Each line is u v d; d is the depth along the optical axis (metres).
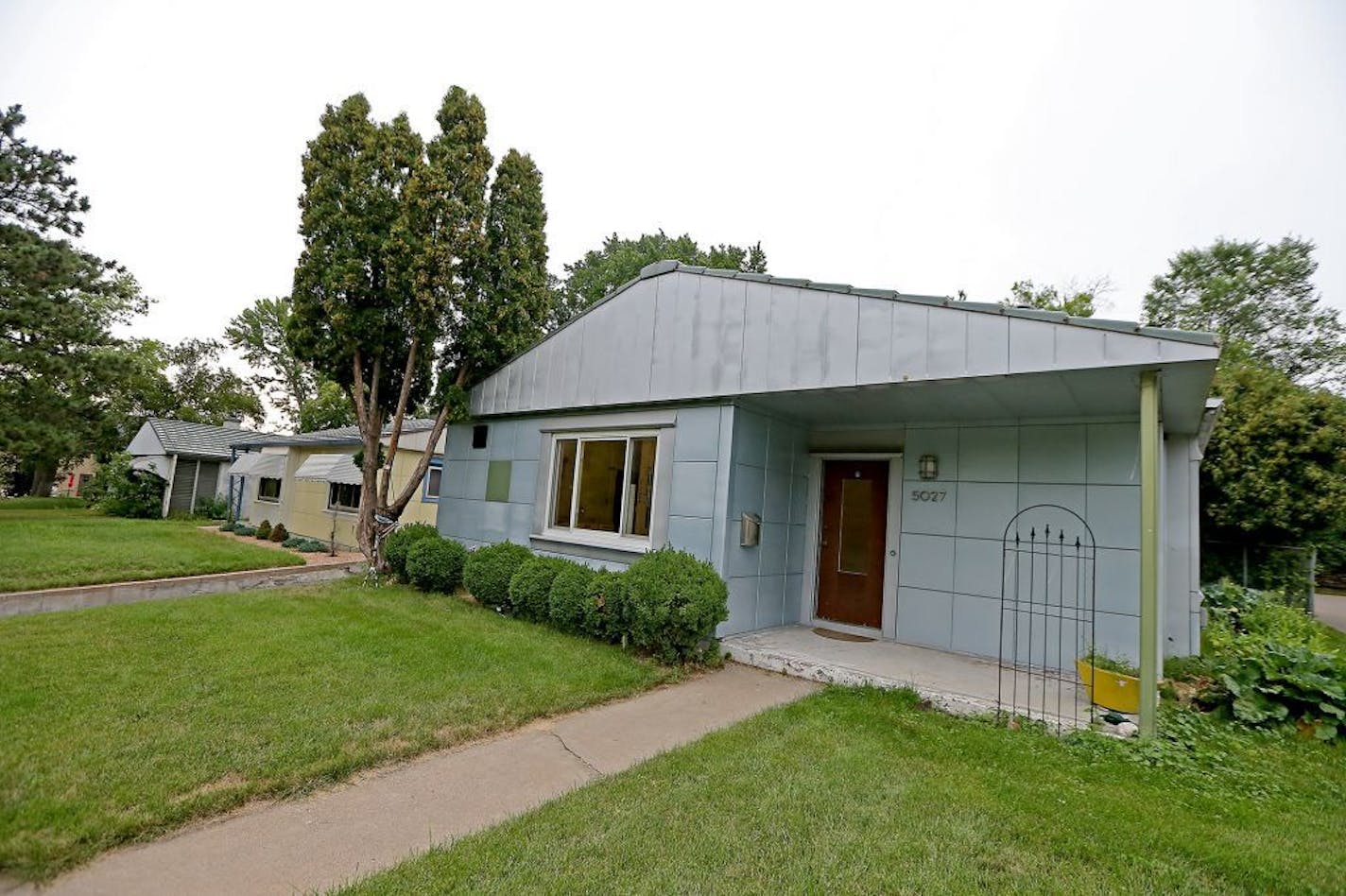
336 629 6.83
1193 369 4.64
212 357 38.88
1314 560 12.77
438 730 4.43
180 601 8.12
